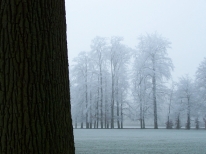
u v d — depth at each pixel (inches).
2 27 70.5
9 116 67.6
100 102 1759.4
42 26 73.4
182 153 378.3
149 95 1646.2
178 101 1663.4
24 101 68.5
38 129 68.9
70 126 78.3
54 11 77.1
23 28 70.9
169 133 1021.8
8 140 66.7
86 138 711.7
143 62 1691.7
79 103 1802.4
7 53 69.5
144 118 1659.7
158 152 387.2
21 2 71.7
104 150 411.5
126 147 460.1
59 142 72.4
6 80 68.7
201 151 404.2
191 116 1648.6
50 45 74.4
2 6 71.3
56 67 75.2
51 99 72.4
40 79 71.1
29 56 70.4
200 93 1608.0
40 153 68.4
